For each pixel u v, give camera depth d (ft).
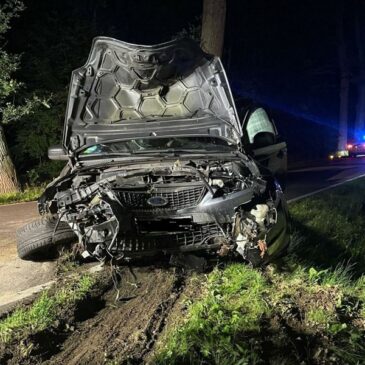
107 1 74.64
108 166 21.02
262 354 15.02
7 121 49.08
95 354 15.53
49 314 17.35
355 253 30.30
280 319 16.79
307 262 24.25
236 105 24.52
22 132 57.36
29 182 55.72
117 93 23.66
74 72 23.18
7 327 16.47
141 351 15.60
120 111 23.85
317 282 20.45
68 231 21.77
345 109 124.98
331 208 37.78
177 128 22.99
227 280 19.70
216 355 14.75
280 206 19.34
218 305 17.26
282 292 18.75
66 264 22.56
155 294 19.71
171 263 21.12
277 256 19.86
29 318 17.07
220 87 22.81
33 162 60.80
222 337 15.31
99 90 23.52
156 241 18.85
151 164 20.98
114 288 20.45
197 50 22.40
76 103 23.44
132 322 17.57
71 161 22.49
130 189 19.20
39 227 21.71
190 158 21.35
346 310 18.16
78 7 67.72
